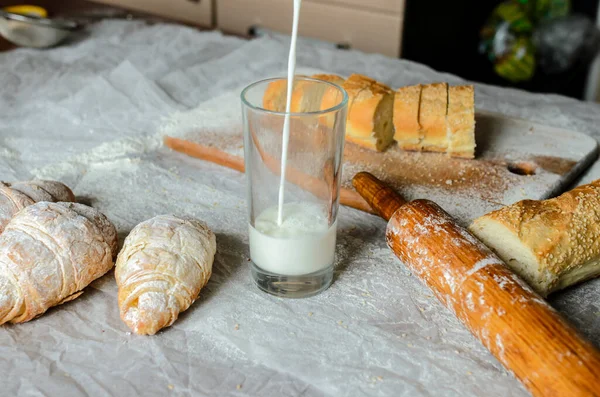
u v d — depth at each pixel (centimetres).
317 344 45
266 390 42
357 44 124
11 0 112
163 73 88
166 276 45
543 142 68
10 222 48
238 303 48
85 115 76
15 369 43
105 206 59
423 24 121
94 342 45
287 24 131
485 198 59
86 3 115
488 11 134
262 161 47
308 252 47
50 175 64
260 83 50
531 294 42
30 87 83
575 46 120
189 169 66
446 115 64
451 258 46
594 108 79
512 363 40
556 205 50
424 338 45
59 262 46
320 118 45
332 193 48
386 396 41
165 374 43
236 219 58
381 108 66
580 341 39
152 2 143
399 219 50
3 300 44
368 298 49
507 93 83
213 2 138
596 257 48
